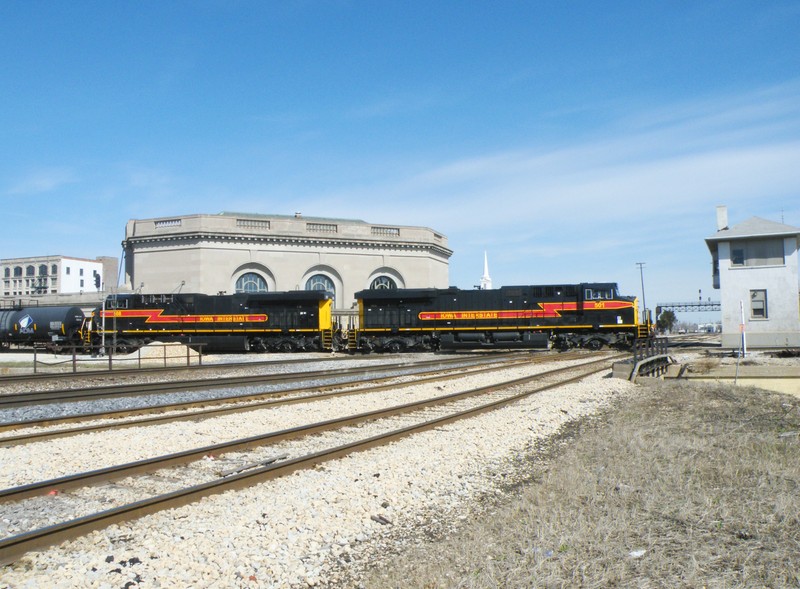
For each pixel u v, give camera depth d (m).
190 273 54.09
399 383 20.55
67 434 12.08
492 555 5.97
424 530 7.06
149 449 10.92
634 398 18.11
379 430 12.77
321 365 30.34
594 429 13.04
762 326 42.53
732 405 16.05
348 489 8.26
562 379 22.81
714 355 38.62
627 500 7.45
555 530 6.44
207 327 43.22
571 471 8.81
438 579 5.45
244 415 14.50
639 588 5.12
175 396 17.78
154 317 43.28
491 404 15.56
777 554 5.65
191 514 7.27
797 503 7.08
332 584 5.71
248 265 55.88
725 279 43.41
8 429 12.49
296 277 56.72
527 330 40.88
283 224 56.53
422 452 10.50
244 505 7.65
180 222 54.84
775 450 9.89
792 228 42.59
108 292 56.06
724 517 6.73
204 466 9.72
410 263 60.34
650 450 10.18
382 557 6.30
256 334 43.72
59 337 43.75
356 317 43.78
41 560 5.92
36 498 8.02
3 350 46.56
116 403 16.45
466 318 41.28
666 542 6.08
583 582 5.26
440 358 35.22
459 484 8.80
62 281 129.38
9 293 133.88
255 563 5.95
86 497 8.09
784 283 42.25
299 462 9.43
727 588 5.05
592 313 40.06
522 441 11.78
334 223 58.38
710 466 8.95
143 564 5.85
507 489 8.70
